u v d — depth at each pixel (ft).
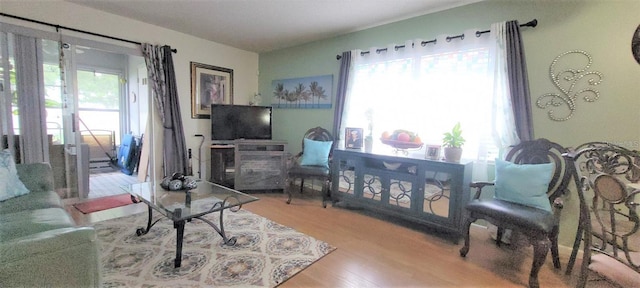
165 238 7.75
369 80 11.34
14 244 3.50
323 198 11.07
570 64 7.38
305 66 14.01
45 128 9.62
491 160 8.65
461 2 8.91
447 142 8.60
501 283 6.09
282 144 13.25
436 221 8.46
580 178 5.68
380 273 6.37
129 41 11.25
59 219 5.92
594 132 7.18
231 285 5.75
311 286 5.82
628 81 6.72
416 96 9.95
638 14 6.52
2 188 6.61
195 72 13.57
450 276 6.32
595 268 4.50
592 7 7.02
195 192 8.21
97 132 17.20
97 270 4.11
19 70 8.99
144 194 7.88
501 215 6.42
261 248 7.39
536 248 5.79
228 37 13.35
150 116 12.51
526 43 7.95
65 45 9.96
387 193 9.54
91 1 9.64
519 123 7.96
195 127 13.88
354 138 11.03
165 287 5.58
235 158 12.71
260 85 16.33
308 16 10.41
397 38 10.66
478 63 8.70
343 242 7.90
